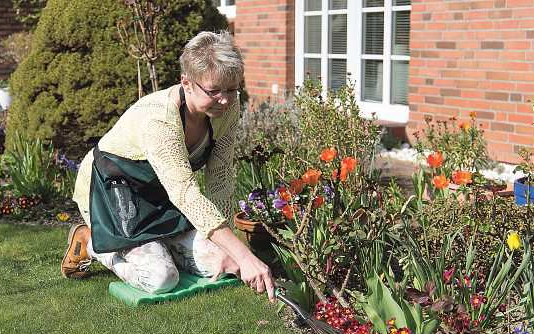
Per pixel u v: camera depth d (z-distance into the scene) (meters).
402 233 4.19
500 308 3.49
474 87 7.55
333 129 5.26
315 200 3.71
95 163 4.00
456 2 7.61
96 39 6.86
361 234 3.56
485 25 7.35
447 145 5.61
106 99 6.77
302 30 9.97
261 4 10.35
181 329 3.59
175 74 6.90
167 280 3.92
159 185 3.93
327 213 4.06
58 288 4.24
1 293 4.18
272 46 10.26
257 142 6.45
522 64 7.04
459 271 3.58
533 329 3.33
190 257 4.14
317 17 9.80
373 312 3.14
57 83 6.92
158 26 6.30
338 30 9.59
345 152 5.20
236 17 10.91
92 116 6.79
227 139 3.98
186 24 6.95
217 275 3.51
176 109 3.48
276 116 7.02
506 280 3.61
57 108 6.88
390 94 8.99
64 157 6.70
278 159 5.77
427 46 8.02
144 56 6.01
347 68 9.51
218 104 3.32
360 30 9.23
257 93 10.70
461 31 7.61
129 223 3.91
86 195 4.21
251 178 5.45
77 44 6.91
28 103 7.06
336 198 3.90
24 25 14.45
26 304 4.00
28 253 4.95
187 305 3.88
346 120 5.33
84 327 3.65
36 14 14.15
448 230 4.08
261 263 3.09
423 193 5.15
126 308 3.87
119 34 6.16
